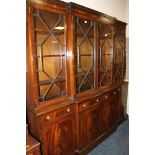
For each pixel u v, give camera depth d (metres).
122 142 2.43
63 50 1.76
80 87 1.99
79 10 1.82
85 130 2.10
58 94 1.79
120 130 2.82
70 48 1.79
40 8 1.48
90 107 2.14
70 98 1.89
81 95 2.00
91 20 2.03
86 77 2.07
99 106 2.33
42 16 1.54
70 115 1.88
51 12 1.58
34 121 1.61
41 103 1.60
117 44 2.73
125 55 3.01
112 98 2.66
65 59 1.79
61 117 1.76
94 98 2.19
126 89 3.24
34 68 1.50
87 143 2.16
